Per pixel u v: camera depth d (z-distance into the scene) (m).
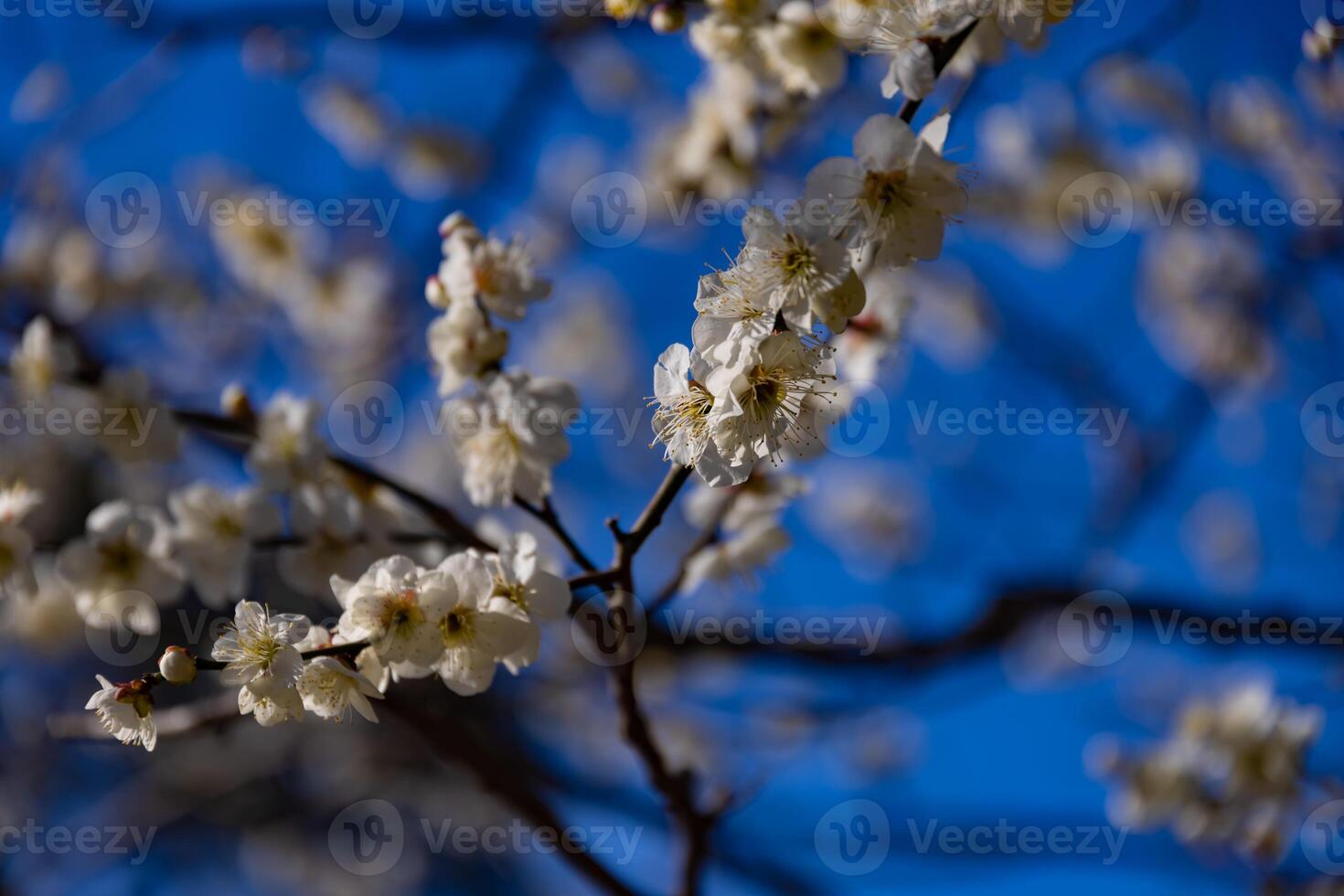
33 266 6.05
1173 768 4.02
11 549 2.88
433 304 2.59
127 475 6.00
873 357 2.93
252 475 2.93
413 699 3.34
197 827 7.95
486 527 3.07
